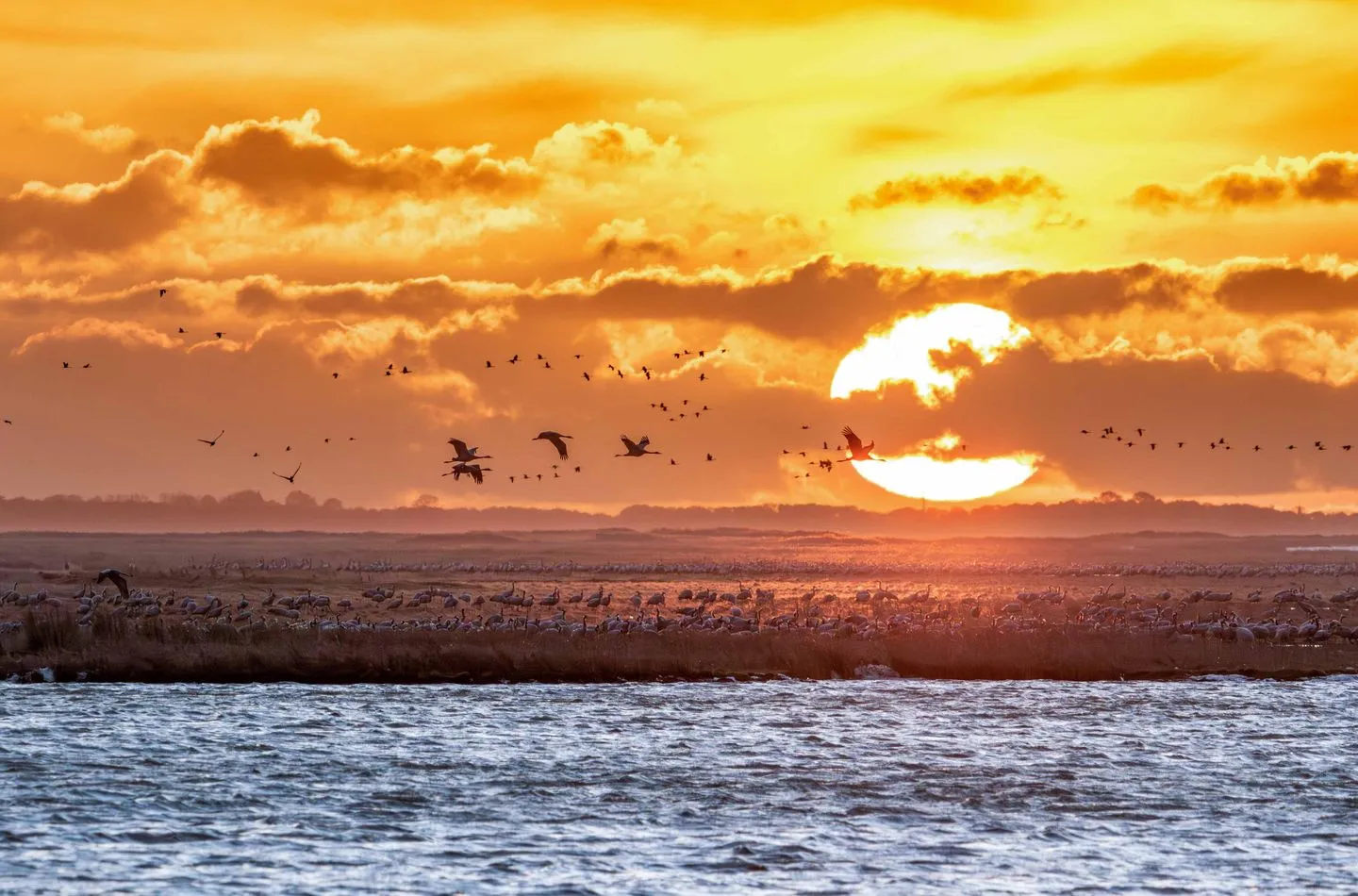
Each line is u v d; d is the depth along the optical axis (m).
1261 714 64.44
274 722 58.12
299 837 41.91
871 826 44.41
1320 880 39.09
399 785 48.38
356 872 38.59
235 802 45.53
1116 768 52.66
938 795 48.41
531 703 64.62
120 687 66.06
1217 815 46.06
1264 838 43.38
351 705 62.91
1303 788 49.62
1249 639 86.12
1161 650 80.62
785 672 75.19
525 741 55.72
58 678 67.62
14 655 69.94
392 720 59.53
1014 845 42.41
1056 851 41.84
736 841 42.38
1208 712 64.88
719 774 50.75
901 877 39.06
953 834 43.59
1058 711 64.69
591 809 45.81
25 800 44.84
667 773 50.81
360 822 43.62
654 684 71.31
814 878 38.91
